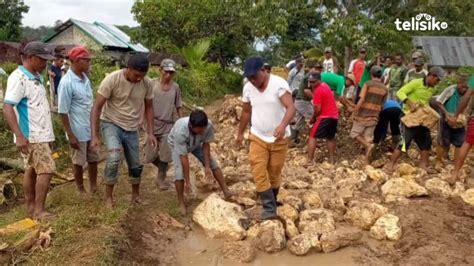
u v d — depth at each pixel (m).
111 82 5.23
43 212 5.13
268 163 5.29
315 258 4.80
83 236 4.67
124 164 7.29
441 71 7.12
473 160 7.98
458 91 7.24
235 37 23.02
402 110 7.73
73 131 5.56
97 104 5.25
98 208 5.39
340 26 18.03
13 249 4.39
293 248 4.84
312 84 7.55
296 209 5.58
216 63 21.25
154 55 19.58
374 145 7.78
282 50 26.53
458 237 5.01
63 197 5.81
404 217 5.45
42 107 4.93
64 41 29.36
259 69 4.91
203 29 22.12
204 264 4.71
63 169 7.25
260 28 19.22
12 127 4.77
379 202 5.96
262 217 5.33
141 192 6.34
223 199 5.80
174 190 6.46
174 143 5.50
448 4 21.39
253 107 5.14
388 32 18.02
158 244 5.03
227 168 7.05
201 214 5.39
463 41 30.50
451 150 8.30
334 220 5.52
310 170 7.34
